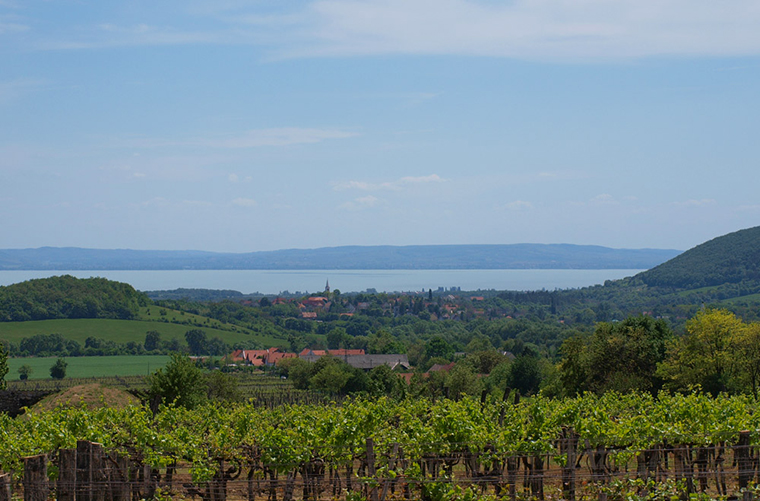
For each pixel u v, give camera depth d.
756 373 44.22
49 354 150.00
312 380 96.62
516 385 88.12
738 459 15.98
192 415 23.75
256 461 18.02
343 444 17.16
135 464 17.81
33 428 18.17
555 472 18.92
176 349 162.75
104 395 30.36
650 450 17.36
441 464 17.55
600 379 51.72
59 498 13.62
